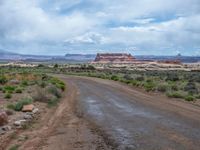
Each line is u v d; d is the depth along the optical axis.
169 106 22.59
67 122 16.17
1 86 36.72
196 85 43.19
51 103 24.06
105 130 13.98
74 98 29.02
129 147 10.86
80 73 103.19
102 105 23.56
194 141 11.65
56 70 124.62
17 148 10.80
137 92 35.44
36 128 14.45
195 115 18.11
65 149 10.68
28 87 37.59
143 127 14.57
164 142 11.52
